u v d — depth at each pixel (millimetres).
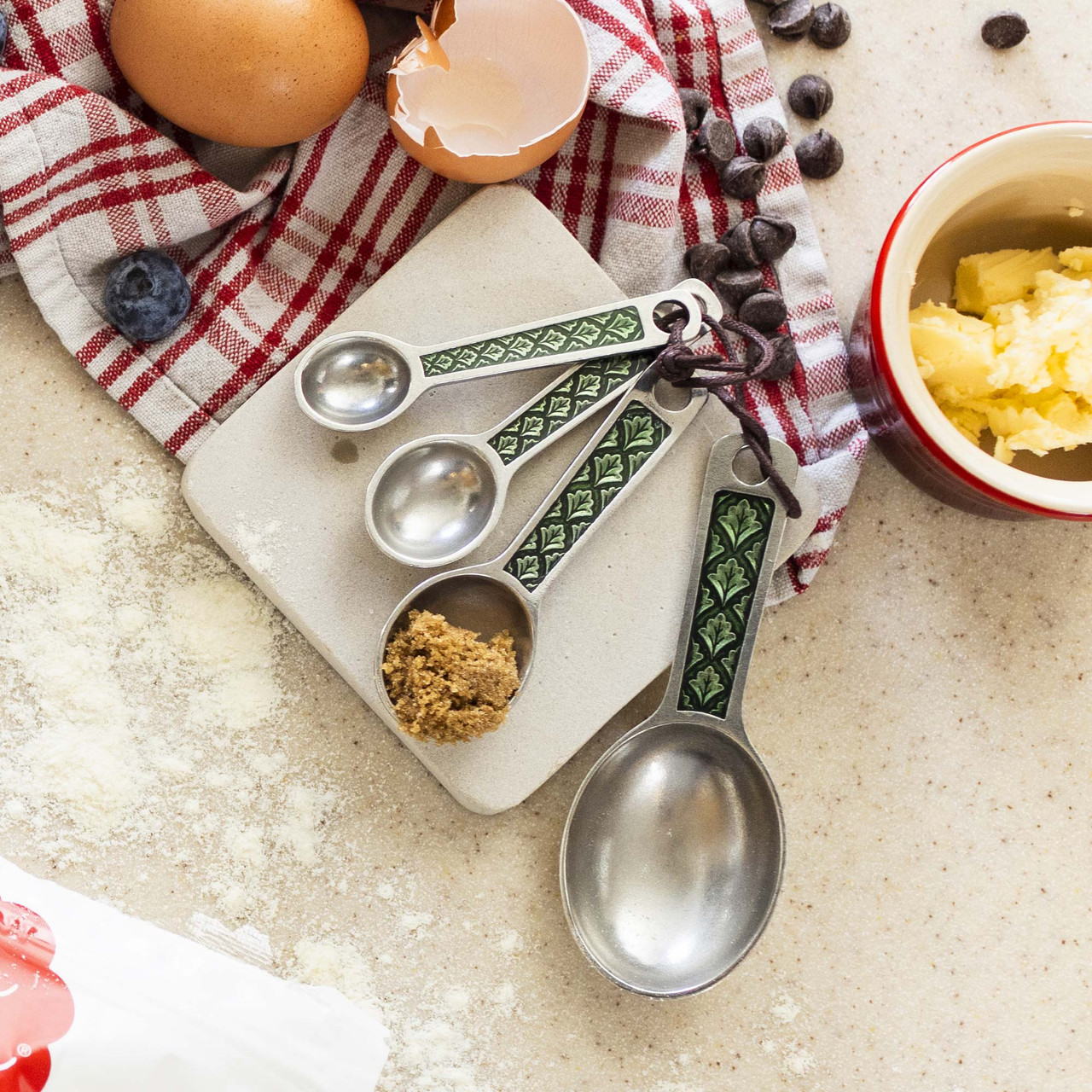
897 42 585
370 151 562
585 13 559
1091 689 581
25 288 564
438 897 565
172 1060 529
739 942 551
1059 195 551
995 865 576
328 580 553
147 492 563
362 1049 545
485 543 554
